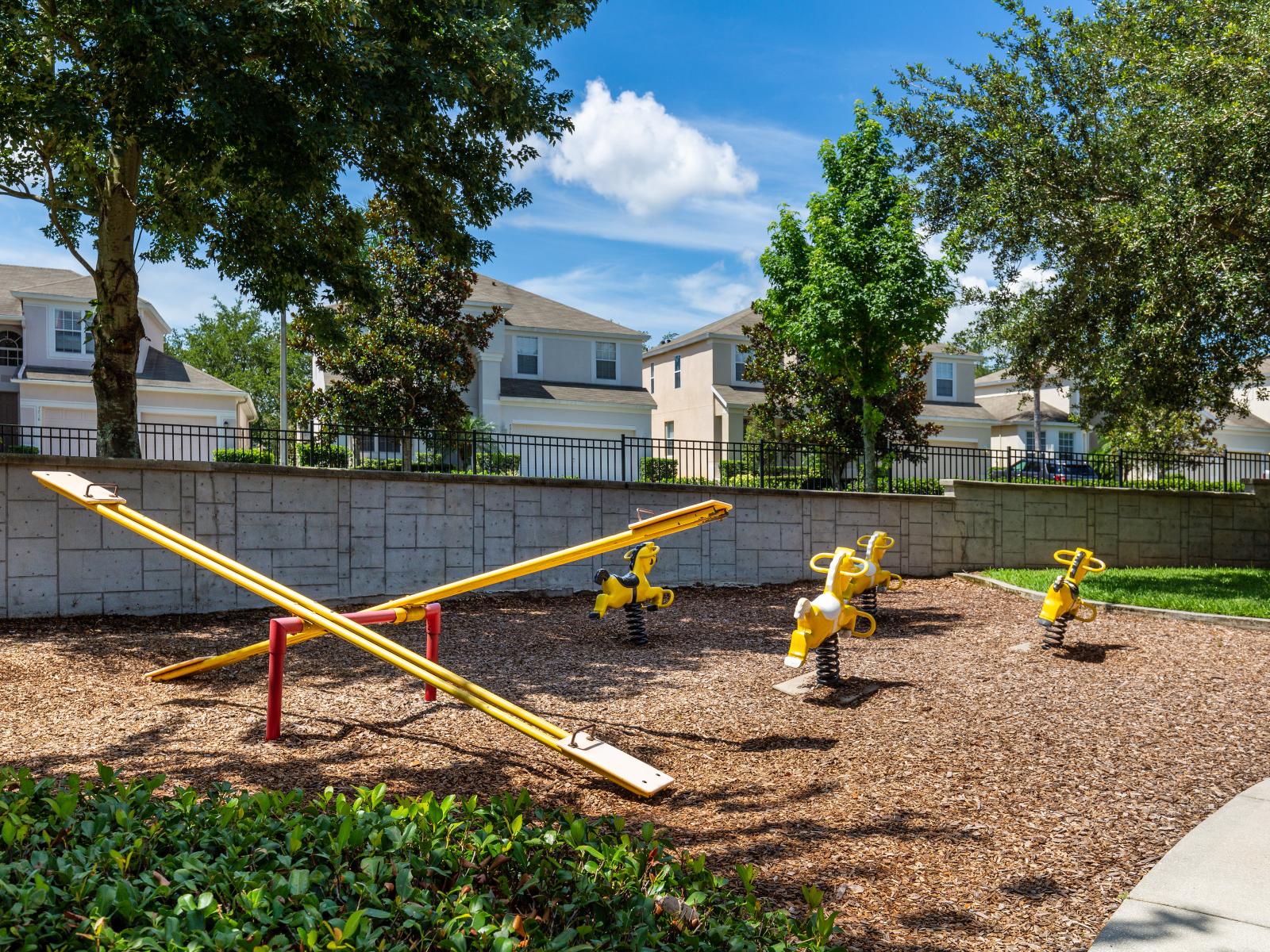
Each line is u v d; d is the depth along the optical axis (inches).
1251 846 166.9
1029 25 621.3
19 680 284.5
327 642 356.8
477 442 537.6
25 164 515.5
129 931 86.4
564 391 1176.8
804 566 573.3
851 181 661.3
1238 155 451.8
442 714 253.3
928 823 180.1
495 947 90.1
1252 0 503.2
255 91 387.2
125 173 498.0
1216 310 501.0
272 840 114.7
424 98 427.2
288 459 491.8
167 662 321.7
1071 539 653.9
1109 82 592.4
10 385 1049.5
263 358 2117.4
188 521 417.7
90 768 199.0
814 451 634.2
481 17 439.8
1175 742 235.5
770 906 141.3
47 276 1192.2
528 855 117.6
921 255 648.4
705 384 1320.1
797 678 306.5
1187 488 711.1
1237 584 531.5
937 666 327.3
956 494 618.5
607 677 309.7
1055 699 278.8
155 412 1030.4
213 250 555.5
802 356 895.1
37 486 386.9
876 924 138.1
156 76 360.8
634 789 186.5
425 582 477.7
